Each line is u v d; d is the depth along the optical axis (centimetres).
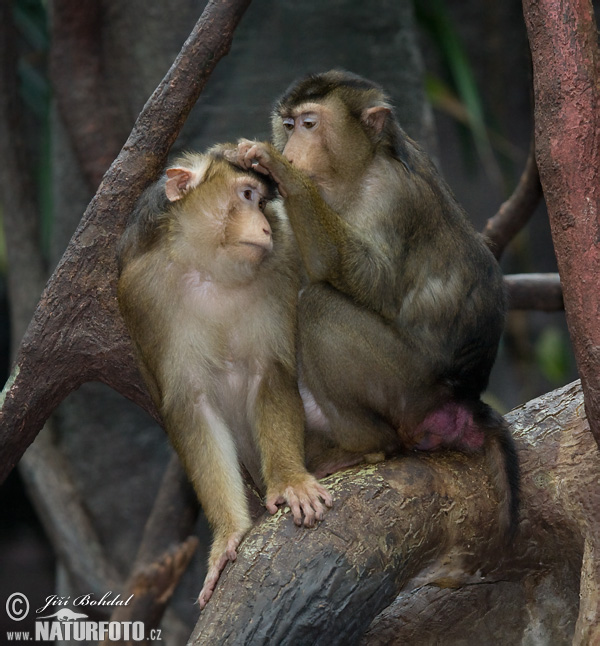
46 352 904
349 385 884
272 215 933
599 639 757
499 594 920
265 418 886
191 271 888
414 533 788
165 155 913
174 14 1342
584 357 695
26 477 1505
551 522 870
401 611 930
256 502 915
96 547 1468
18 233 1620
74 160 1516
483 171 2506
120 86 1359
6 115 1603
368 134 923
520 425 934
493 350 945
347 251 870
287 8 1294
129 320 884
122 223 905
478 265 930
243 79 1284
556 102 680
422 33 2116
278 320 912
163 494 1215
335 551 739
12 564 2497
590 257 681
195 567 1461
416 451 898
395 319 896
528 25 697
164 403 887
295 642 699
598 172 680
